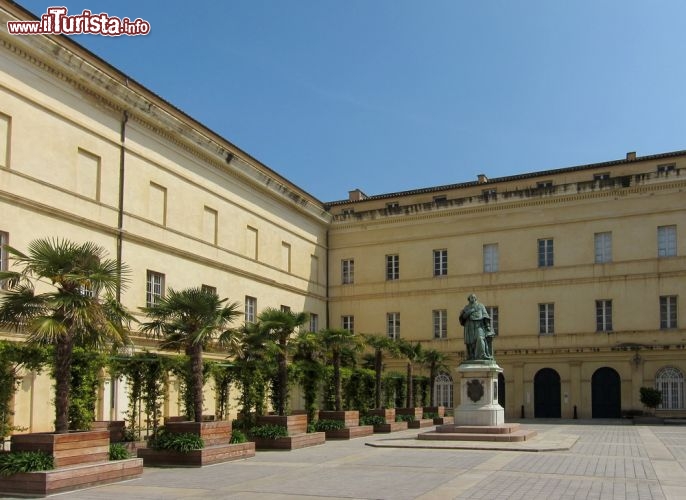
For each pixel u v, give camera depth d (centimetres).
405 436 2923
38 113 2717
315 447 2491
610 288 4347
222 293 3838
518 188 4884
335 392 3050
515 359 4547
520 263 4606
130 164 3203
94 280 1625
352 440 2795
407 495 1409
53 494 1455
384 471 1797
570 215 4503
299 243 4788
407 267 4938
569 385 4384
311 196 4962
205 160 3772
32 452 1516
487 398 2692
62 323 1552
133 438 2270
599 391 4334
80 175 2927
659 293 4216
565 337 4425
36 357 1773
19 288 1669
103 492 1488
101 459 1648
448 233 4841
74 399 1898
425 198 5191
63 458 1541
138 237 3194
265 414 2731
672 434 3033
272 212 4444
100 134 3030
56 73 2806
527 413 4475
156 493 1470
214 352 3506
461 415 2698
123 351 2144
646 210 4300
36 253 1628
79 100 2928
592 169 4662
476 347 2786
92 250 1700
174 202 3497
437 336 4797
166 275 3394
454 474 1711
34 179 2664
